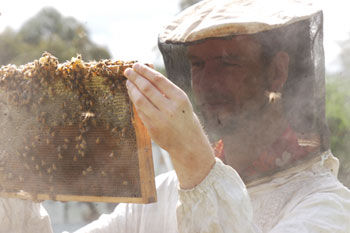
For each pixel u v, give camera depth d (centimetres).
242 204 191
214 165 192
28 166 212
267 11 212
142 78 187
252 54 208
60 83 205
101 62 199
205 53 211
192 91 218
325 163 216
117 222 232
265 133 211
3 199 219
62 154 207
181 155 189
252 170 213
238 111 210
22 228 221
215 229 188
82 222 354
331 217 199
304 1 217
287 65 210
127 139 199
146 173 198
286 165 212
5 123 213
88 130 203
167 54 220
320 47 212
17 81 210
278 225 199
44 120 207
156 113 185
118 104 199
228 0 218
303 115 212
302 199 206
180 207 193
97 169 204
